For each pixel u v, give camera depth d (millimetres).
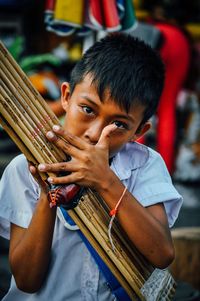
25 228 1807
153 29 4363
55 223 1825
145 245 1693
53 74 5180
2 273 3697
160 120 4902
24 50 7270
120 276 1692
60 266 1812
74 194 1578
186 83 5074
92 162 1567
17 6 7398
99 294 1803
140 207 1670
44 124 1600
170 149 4902
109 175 1598
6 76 1556
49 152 1593
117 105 1694
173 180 5938
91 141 1694
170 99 4879
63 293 1806
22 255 1732
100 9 3129
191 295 2639
